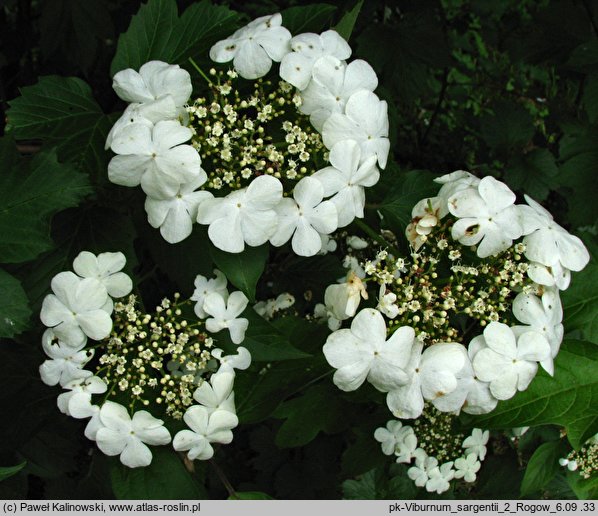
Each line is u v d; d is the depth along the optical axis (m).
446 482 0.53
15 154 0.42
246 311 0.45
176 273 0.43
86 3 0.57
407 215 0.45
